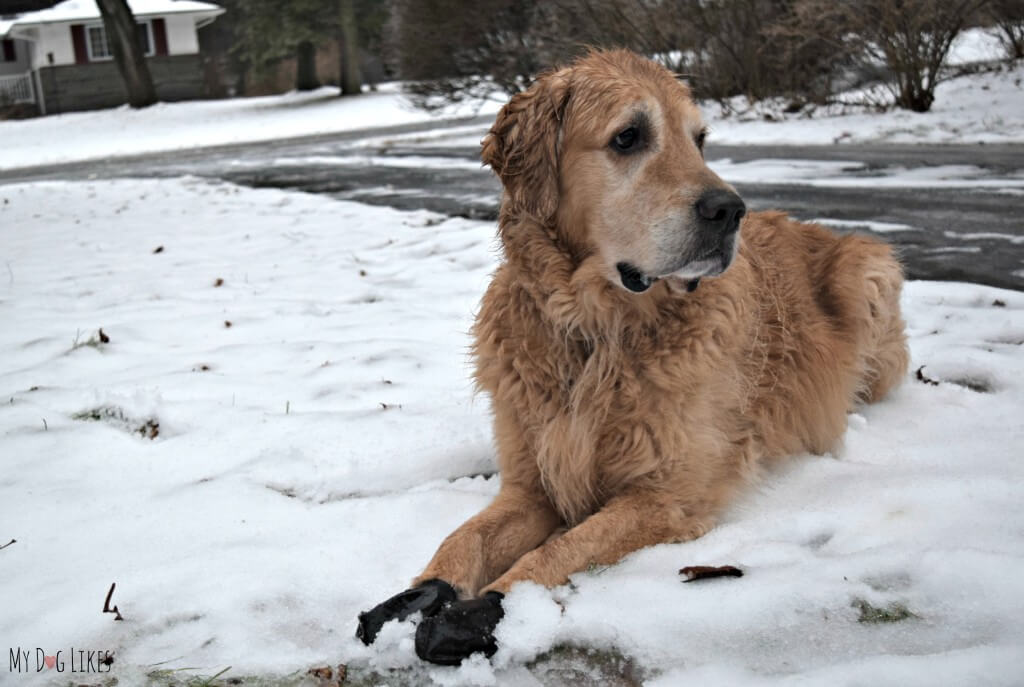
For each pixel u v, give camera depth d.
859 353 1.69
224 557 1.33
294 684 1.13
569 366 1.43
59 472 1.58
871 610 1.18
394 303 2.43
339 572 1.30
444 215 3.74
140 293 2.69
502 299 1.49
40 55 15.63
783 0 6.29
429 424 1.70
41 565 1.34
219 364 2.03
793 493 1.47
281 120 12.19
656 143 1.42
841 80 6.83
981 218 2.92
